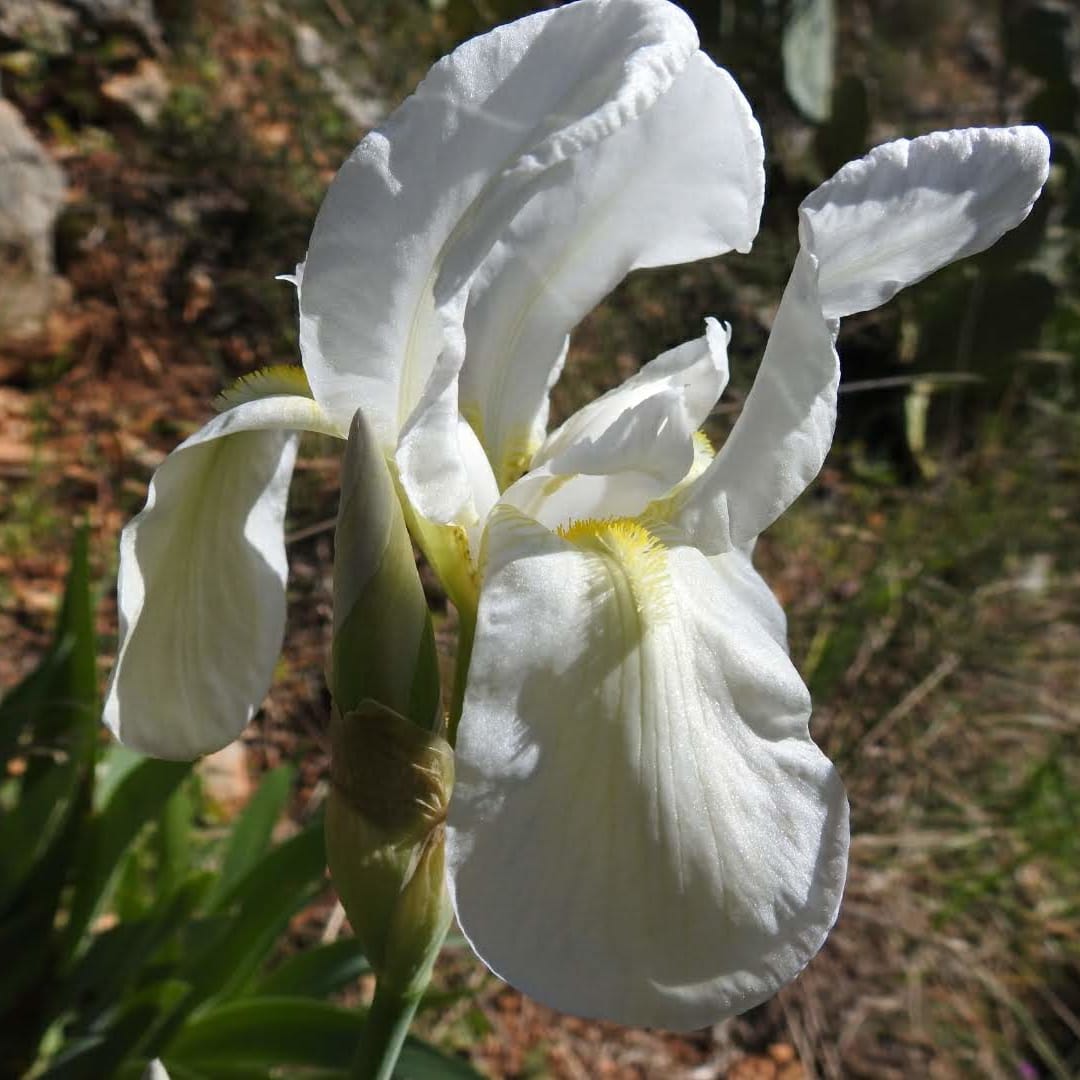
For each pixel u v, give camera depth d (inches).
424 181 7.1
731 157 8.1
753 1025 18.8
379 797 7.2
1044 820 21.5
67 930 12.3
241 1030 11.4
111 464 23.2
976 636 23.0
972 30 54.7
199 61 31.6
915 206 7.3
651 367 8.8
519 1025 17.6
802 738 7.3
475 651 6.8
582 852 6.6
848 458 29.0
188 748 8.5
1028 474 28.1
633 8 7.0
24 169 25.0
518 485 8.0
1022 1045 19.3
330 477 21.5
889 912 20.1
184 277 26.5
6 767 12.3
